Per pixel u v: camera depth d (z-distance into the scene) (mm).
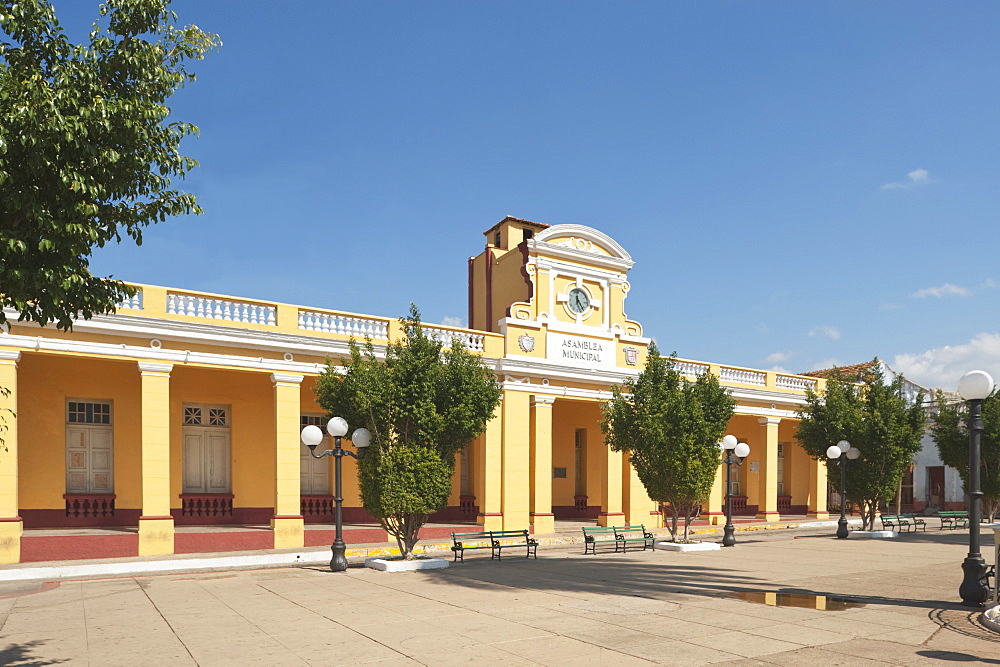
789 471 32625
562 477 26266
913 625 8977
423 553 18438
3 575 13617
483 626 9008
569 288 24219
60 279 6090
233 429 20359
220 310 17953
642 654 7535
